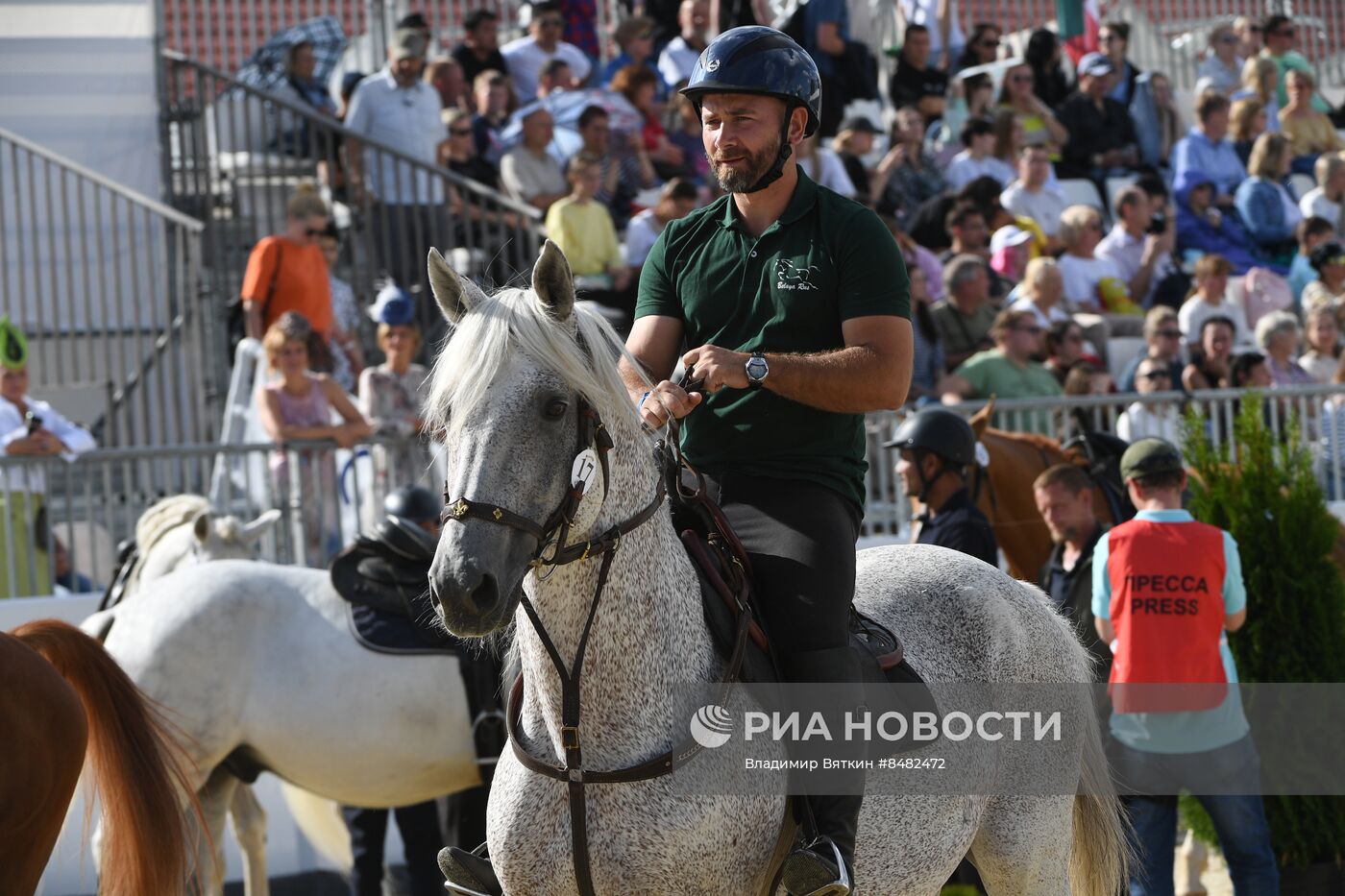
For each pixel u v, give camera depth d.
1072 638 7.12
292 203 15.80
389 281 16.77
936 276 18.02
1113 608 9.08
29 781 6.18
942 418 9.80
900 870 5.96
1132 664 8.95
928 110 22.36
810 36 21.53
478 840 9.75
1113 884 7.11
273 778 11.52
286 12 24.06
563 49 21.14
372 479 12.87
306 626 9.11
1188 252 21.20
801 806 5.45
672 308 5.89
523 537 4.68
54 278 16.17
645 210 18.08
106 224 17.86
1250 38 26.41
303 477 12.57
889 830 5.88
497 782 5.45
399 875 11.57
